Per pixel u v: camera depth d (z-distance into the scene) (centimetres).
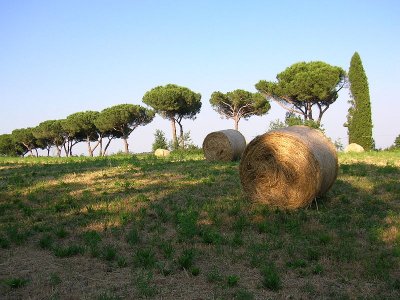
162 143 3675
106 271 577
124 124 4984
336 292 496
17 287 522
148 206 939
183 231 724
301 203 891
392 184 1117
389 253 617
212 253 638
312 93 3872
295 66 4191
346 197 979
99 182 1299
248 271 570
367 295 487
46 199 1046
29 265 602
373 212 852
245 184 965
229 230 761
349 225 766
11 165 2184
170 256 623
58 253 638
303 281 532
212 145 1986
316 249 643
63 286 524
